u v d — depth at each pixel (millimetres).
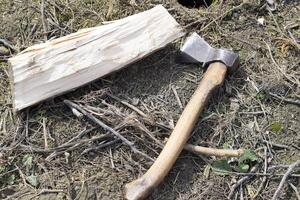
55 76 1119
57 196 1031
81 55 1144
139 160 1069
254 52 1229
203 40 1192
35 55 1133
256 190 1059
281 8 1305
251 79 1190
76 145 1074
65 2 1265
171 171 1064
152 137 1077
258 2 1297
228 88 1169
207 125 1119
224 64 1157
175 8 1278
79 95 1126
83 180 1047
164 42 1179
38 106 1114
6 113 1119
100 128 1096
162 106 1134
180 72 1181
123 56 1152
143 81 1163
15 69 1116
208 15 1273
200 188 1055
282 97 1170
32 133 1094
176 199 1042
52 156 1065
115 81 1152
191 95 1152
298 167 1083
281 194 1057
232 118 1132
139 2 1276
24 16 1243
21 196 1028
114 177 1054
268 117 1146
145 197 1009
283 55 1232
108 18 1252
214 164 1075
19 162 1062
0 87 1155
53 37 1219
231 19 1277
